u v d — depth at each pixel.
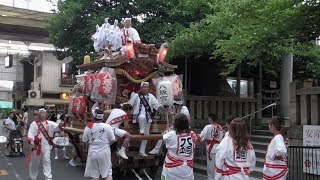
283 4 8.08
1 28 34.44
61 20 16.16
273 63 17.02
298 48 12.10
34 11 33.47
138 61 11.11
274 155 6.41
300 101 9.84
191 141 5.96
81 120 12.12
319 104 9.26
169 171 5.90
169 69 11.45
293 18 8.05
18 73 47.12
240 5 8.62
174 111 11.07
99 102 10.88
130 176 11.37
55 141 13.79
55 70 33.97
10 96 43.16
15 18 33.00
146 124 10.45
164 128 11.00
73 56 16.86
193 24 13.13
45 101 33.66
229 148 5.23
